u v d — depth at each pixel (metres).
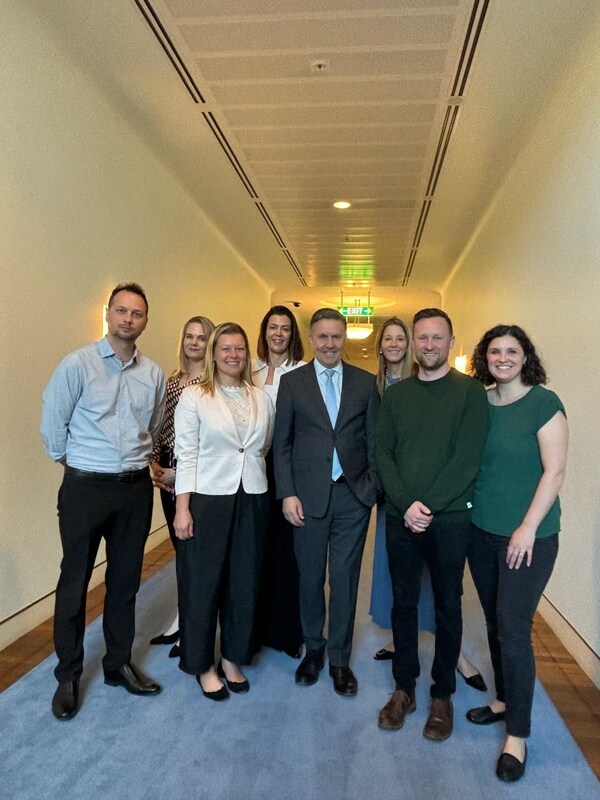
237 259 7.57
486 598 2.10
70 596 2.22
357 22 2.96
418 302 11.05
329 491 2.40
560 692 2.54
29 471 2.98
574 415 3.09
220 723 2.14
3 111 2.74
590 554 2.81
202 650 2.29
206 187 5.32
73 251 3.41
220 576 2.33
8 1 2.76
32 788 1.77
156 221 4.73
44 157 3.09
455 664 2.11
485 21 2.94
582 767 1.93
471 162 4.61
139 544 2.38
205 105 3.85
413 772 1.88
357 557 2.46
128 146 4.15
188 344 2.90
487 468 2.04
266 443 2.54
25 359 2.94
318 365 2.52
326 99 3.75
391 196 5.46
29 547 2.99
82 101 3.48
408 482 2.08
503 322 4.89
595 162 2.85
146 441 2.43
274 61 3.33
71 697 2.20
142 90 3.68
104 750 1.96
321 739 2.05
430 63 3.33
